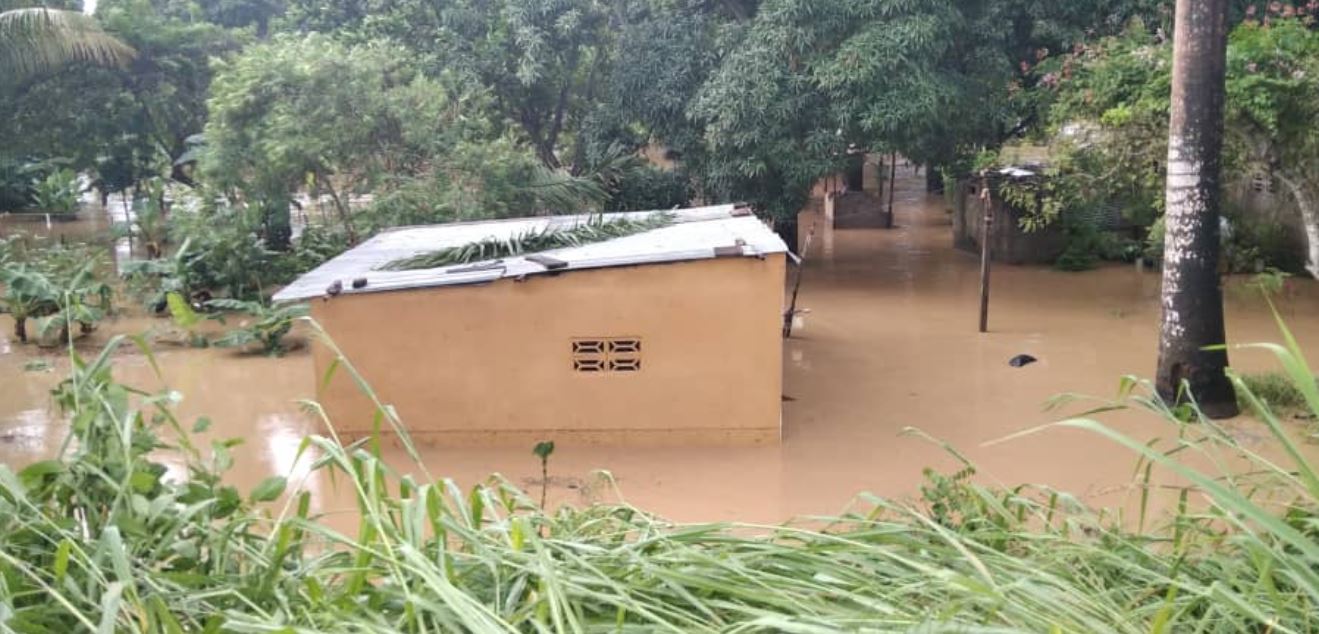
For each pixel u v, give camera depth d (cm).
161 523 237
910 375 900
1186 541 274
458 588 211
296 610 217
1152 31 1270
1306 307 1124
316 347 726
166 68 1716
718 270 708
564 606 200
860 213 1964
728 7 1340
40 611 202
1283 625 204
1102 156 1069
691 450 713
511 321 719
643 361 720
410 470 685
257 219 1258
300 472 666
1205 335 750
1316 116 929
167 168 1686
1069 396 319
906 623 201
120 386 264
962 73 1253
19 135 1639
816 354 984
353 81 1240
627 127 1438
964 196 1638
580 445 727
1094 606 217
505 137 1320
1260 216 1299
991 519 322
